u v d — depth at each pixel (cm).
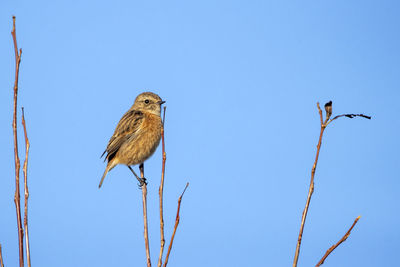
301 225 654
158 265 711
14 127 734
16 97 734
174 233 713
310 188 657
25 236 725
